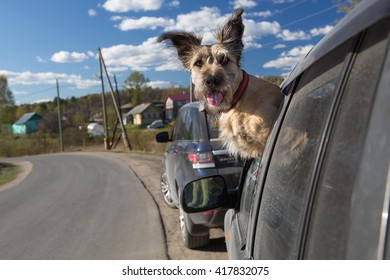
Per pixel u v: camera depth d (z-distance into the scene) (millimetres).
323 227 1127
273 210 1738
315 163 1275
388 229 829
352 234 932
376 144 896
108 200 9047
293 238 1376
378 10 927
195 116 5008
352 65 1131
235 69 3375
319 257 1117
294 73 1826
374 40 1022
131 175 13391
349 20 1144
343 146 1083
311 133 1410
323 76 1393
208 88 3092
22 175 18391
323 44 1343
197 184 3652
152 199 8617
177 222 6453
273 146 1987
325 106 1307
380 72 947
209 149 4496
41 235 6344
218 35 3764
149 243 5348
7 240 6191
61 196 10375
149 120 87438
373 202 874
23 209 8953
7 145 49938
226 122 3035
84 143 50938
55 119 68062
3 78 78500
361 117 1005
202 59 3578
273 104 2828
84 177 14391
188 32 3902
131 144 31219
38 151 49594
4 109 79375
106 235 5980
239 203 2824
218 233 5406
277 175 1795
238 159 4453
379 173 871
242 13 3654
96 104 104312
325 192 1161
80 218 7391
